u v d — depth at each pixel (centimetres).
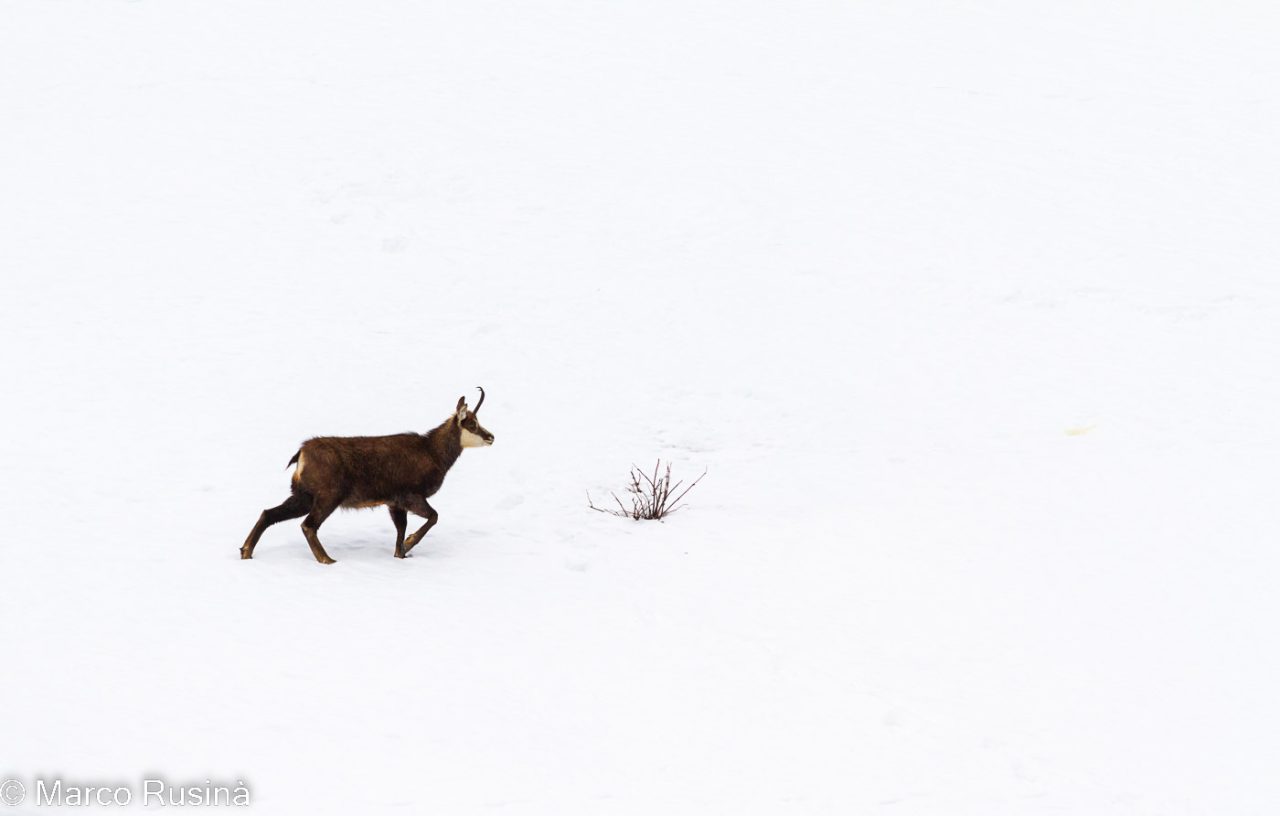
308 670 3044
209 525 4119
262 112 10600
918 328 7162
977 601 3822
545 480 4975
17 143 9912
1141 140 10438
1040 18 14412
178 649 3098
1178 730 3069
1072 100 11462
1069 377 6431
